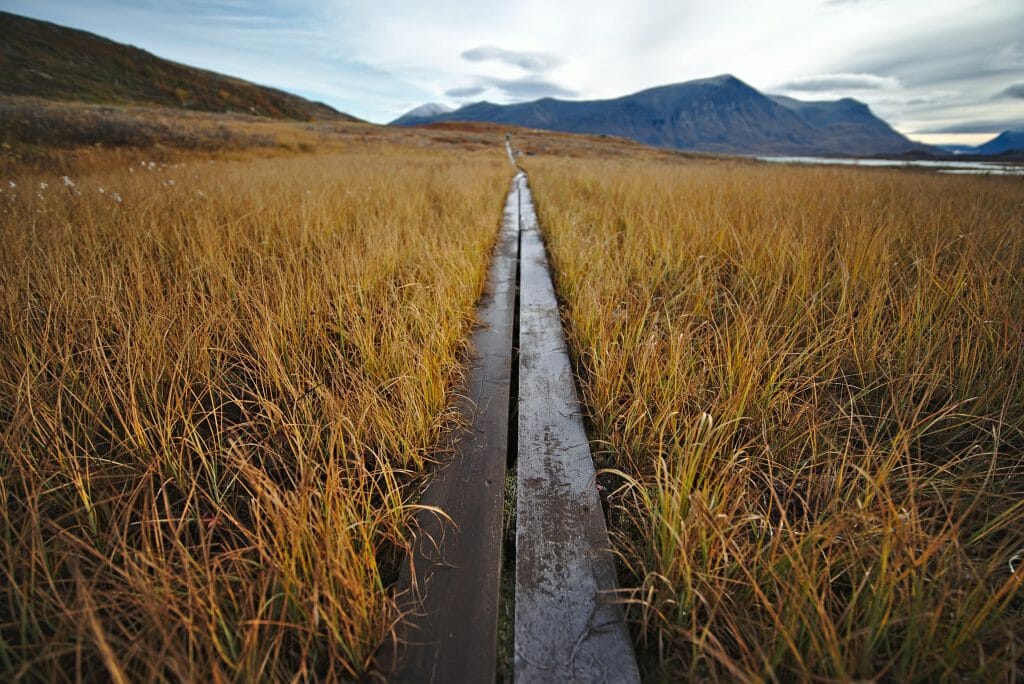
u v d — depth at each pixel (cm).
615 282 333
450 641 112
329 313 287
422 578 129
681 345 222
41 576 132
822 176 1028
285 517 124
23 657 103
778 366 200
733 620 112
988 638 111
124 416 192
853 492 161
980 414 192
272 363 219
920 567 123
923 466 167
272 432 179
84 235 376
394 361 231
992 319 236
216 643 100
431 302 290
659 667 112
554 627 114
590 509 151
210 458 175
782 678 109
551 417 205
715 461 170
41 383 197
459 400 223
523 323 317
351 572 117
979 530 148
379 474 176
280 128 3334
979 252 339
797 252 358
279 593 116
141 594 109
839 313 266
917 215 488
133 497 136
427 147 3594
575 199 827
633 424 182
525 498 156
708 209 558
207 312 259
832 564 124
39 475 153
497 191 998
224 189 658
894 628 115
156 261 371
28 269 288
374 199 698
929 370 217
